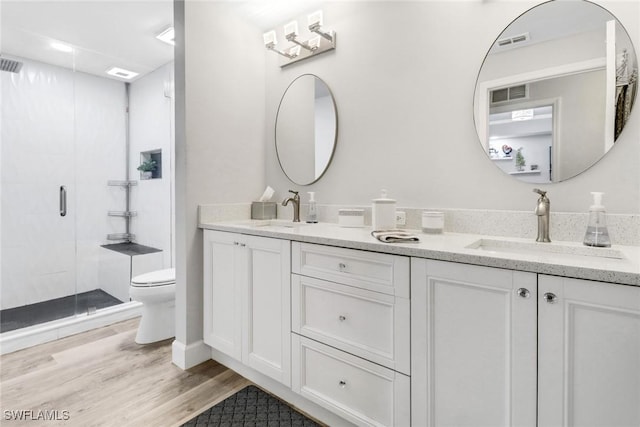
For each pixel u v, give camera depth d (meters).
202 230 2.08
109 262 3.22
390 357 1.24
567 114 1.35
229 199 2.25
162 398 1.71
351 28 2.01
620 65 1.25
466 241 1.34
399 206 1.82
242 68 2.32
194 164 2.04
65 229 2.96
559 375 0.91
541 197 1.31
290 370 1.59
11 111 2.67
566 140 1.35
